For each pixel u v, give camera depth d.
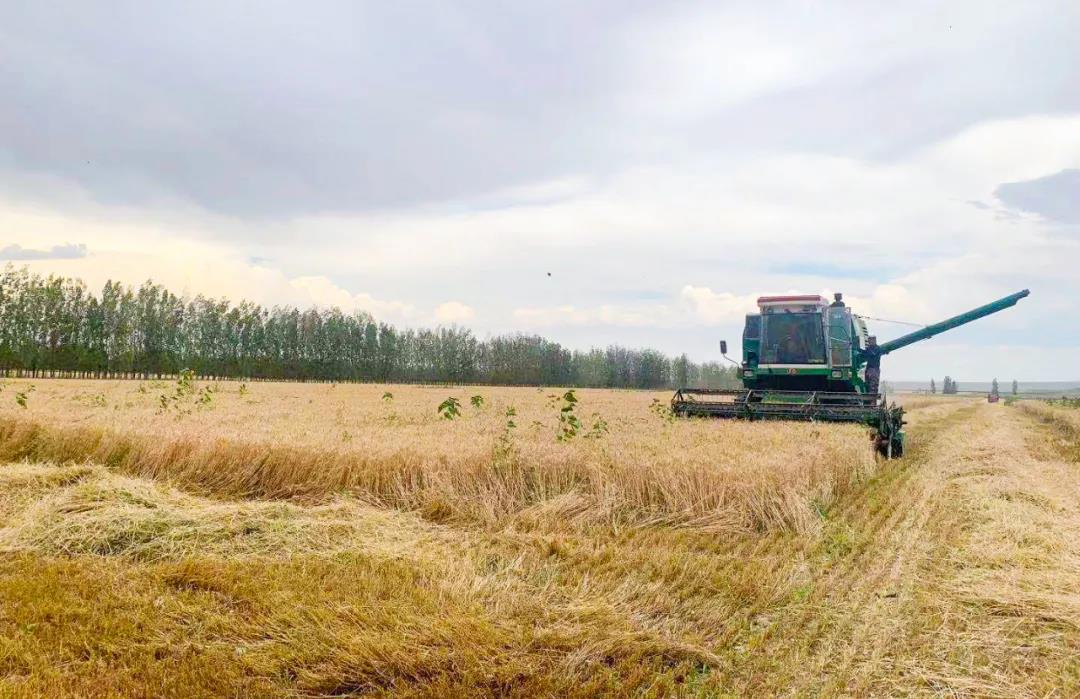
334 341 88.56
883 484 11.08
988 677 4.45
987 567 6.56
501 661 4.27
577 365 109.19
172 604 4.96
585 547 6.83
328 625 4.66
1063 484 11.32
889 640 4.93
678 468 8.45
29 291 60.84
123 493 7.57
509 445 9.57
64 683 3.88
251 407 20.09
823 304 16.50
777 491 8.02
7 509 7.19
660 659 4.48
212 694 3.90
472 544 7.00
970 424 28.30
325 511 7.78
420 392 43.25
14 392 23.55
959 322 19.03
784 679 4.31
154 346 71.56
